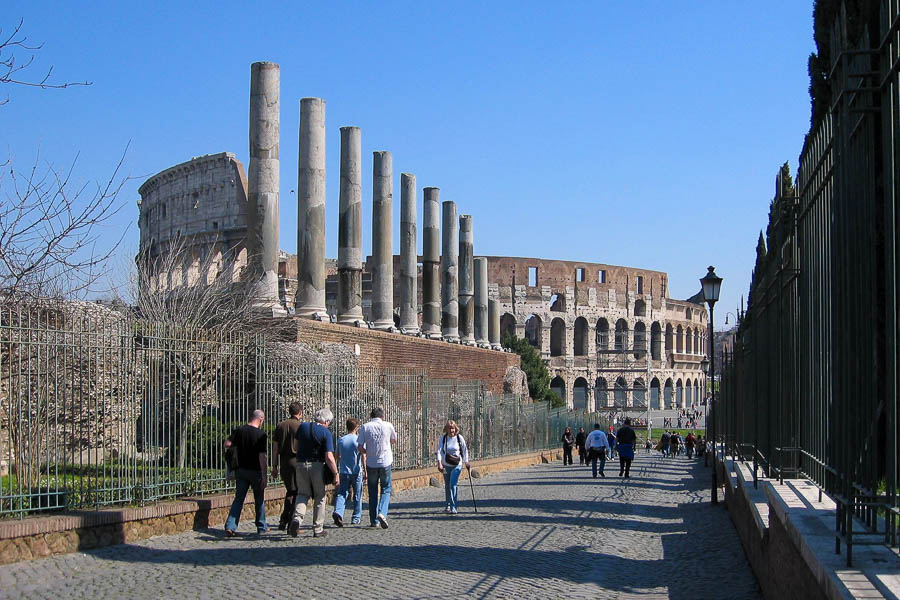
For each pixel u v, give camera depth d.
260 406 19.92
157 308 29.16
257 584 11.83
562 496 26.66
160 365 17.91
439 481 30.00
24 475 14.27
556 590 11.82
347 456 18.11
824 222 9.62
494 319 75.88
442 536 16.83
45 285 20.91
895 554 6.46
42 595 11.02
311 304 37.16
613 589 12.13
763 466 14.25
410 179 53.41
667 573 13.55
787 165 18.61
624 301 134.12
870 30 8.19
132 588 11.49
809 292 10.77
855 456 6.69
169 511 15.81
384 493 18.09
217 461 18.36
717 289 29.77
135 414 16.36
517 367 68.88
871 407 6.66
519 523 19.20
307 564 13.44
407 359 44.59
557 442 61.50
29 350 14.00
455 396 36.28
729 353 26.88
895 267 6.25
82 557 13.27
